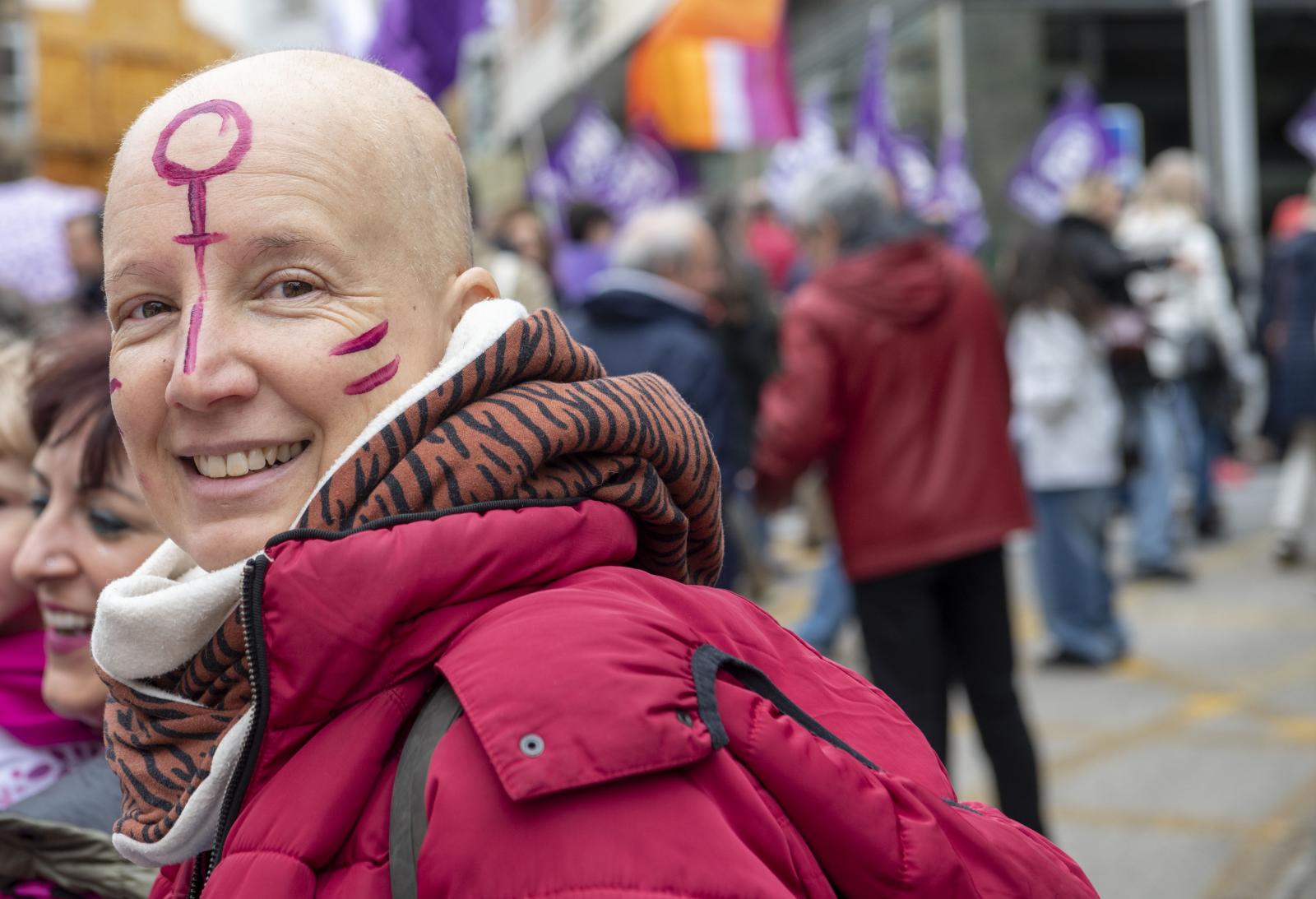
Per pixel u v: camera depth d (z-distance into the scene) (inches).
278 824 38.2
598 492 41.6
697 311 149.9
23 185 209.9
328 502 39.9
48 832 61.2
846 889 40.0
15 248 191.3
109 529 66.0
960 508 129.8
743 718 39.1
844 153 491.2
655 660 37.1
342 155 42.9
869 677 145.6
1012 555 310.2
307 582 37.9
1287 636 231.5
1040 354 214.8
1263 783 164.1
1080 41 506.6
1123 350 250.1
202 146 42.4
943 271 134.8
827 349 132.6
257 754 39.3
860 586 132.3
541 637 36.9
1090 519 218.8
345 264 42.7
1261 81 535.8
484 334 41.9
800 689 45.1
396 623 38.5
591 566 41.4
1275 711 192.5
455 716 37.7
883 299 132.0
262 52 45.9
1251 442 415.5
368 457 40.1
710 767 37.4
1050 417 216.2
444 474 39.5
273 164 42.2
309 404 42.3
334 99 43.5
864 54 518.0
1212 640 231.8
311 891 37.8
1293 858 141.7
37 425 67.4
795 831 39.4
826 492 138.1
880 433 132.0
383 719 38.6
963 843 42.2
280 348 42.0
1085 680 213.5
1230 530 327.0
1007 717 131.2
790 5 604.4
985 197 487.2
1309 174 541.0
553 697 35.7
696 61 337.1
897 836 40.1
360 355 42.8
